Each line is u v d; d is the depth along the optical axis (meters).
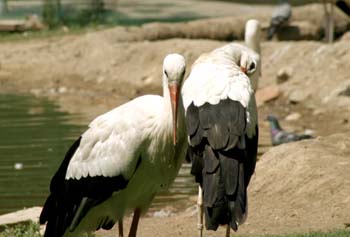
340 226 11.52
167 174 9.38
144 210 9.65
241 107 9.70
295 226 11.70
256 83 13.52
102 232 12.21
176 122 8.95
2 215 12.72
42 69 27.39
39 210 12.70
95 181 9.28
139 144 9.16
